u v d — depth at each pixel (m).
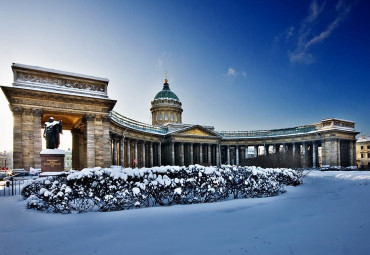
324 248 7.10
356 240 7.73
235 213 12.17
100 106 42.25
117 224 10.16
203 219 10.90
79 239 8.23
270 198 17.56
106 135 42.38
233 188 17.84
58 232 9.12
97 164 41.12
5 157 175.00
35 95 37.19
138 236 8.44
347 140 77.88
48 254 6.97
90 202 14.95
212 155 90.31
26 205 14.70
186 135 79.81
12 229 9.62
